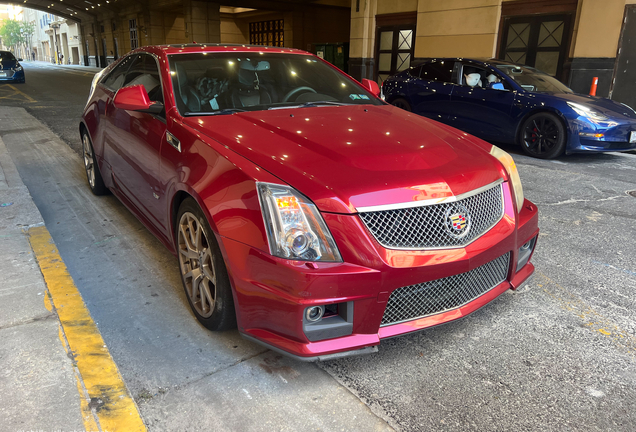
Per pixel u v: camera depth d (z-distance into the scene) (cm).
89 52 5016
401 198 180
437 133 245
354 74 1536
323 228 173
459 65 762
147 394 183
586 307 257
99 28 4603
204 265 214
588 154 698
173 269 295
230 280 190
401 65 1421
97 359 200
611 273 300
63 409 169
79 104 1166
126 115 313
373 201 176
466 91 734
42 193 443
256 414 173
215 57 305
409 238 181
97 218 379
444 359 209
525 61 1100
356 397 184
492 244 199
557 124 626
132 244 330
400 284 179
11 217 356
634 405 181
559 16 1021
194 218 216
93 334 218
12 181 445
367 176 184
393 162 196
